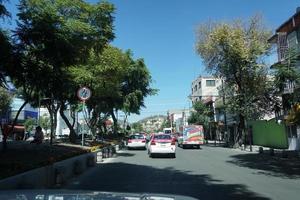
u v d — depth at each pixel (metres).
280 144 43.12
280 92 26.27
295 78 24.67
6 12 14.12
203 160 26.92
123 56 34.34
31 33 16.11
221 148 46.19
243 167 22.02
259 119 50.31
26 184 11.16
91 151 24.19
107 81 31.97
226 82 49.50
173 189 13.70
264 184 15.21
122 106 50.00
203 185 14.73
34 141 25.34
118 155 32.22
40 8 18.23
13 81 17.38
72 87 26.91
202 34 48.41
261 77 46.44
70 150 22.88
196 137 45.75
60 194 3.52
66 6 22.52
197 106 81.06
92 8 23.12
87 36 20.73
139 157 29.75
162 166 22.33
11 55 15.44
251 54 45.72
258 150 38.81
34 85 18.12
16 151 19.75
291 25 38.44
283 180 16.48
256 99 47.19
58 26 17.14
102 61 30.34
